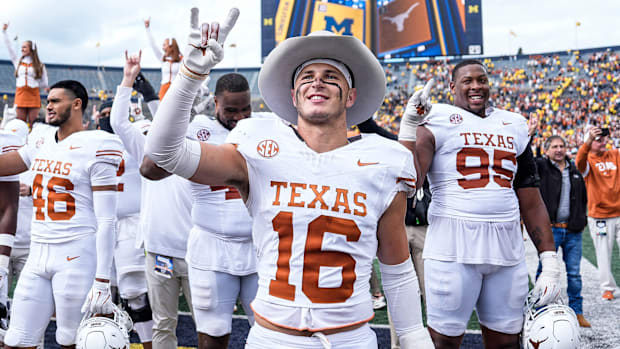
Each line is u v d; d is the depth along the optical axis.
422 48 23.30
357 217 1.51
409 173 1.60
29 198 4.04
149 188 3.07
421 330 1.69
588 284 5.79
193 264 2.72
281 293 1.51
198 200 2.72
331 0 23.50
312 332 1.49
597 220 5.21
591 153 5.36
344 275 1.51
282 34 23.70
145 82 3.23
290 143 1.56
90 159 2.79
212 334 2.69
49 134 3.04
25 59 8.69
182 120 1.39
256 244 1.60
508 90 33.28
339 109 1.57
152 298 3.09
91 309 2.58
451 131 2.80
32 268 2.80
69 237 2.80
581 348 3.72
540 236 2.84
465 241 2.72
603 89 31.53
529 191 2.90
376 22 23.58
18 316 2.76
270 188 1.53
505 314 2.74
